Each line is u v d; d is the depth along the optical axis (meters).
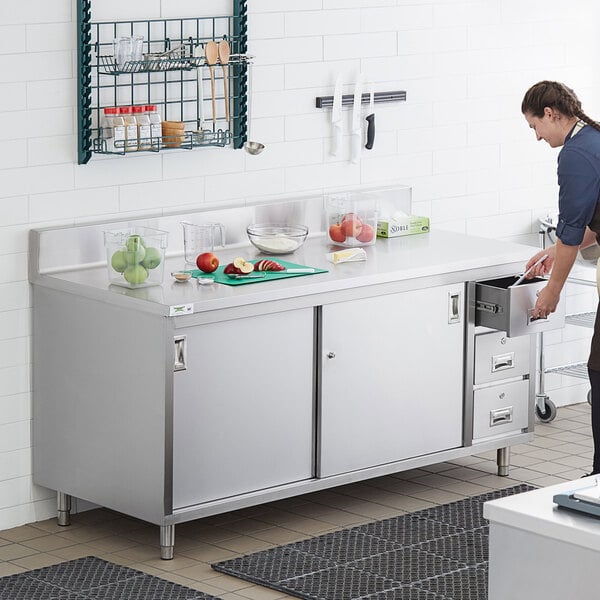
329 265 6.07
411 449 6.23
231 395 5.53
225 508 5.58
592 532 3.16
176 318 5.25
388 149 7.05
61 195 5.86
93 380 5.62
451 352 6.30
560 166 5.55
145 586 5.21
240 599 5.11
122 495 5.59
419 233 6.90
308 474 5.88
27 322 5.85
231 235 6.41
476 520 6.03
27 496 5.98
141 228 5.70
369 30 6.85
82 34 5.75
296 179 6.71
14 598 5.05
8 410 5.86
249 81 6.37
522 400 6.66
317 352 5.80
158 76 6.12
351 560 5.50
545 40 7.62
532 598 3.33
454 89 7.26
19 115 5.68
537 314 5.97
